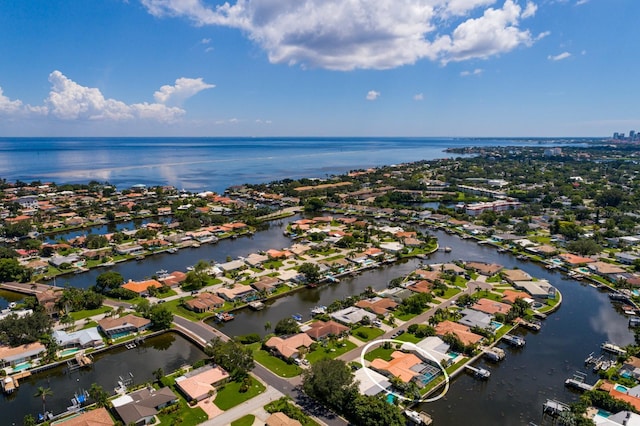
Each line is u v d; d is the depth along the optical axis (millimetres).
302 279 176000
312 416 90625
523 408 98562
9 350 112750
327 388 91562
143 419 87062
